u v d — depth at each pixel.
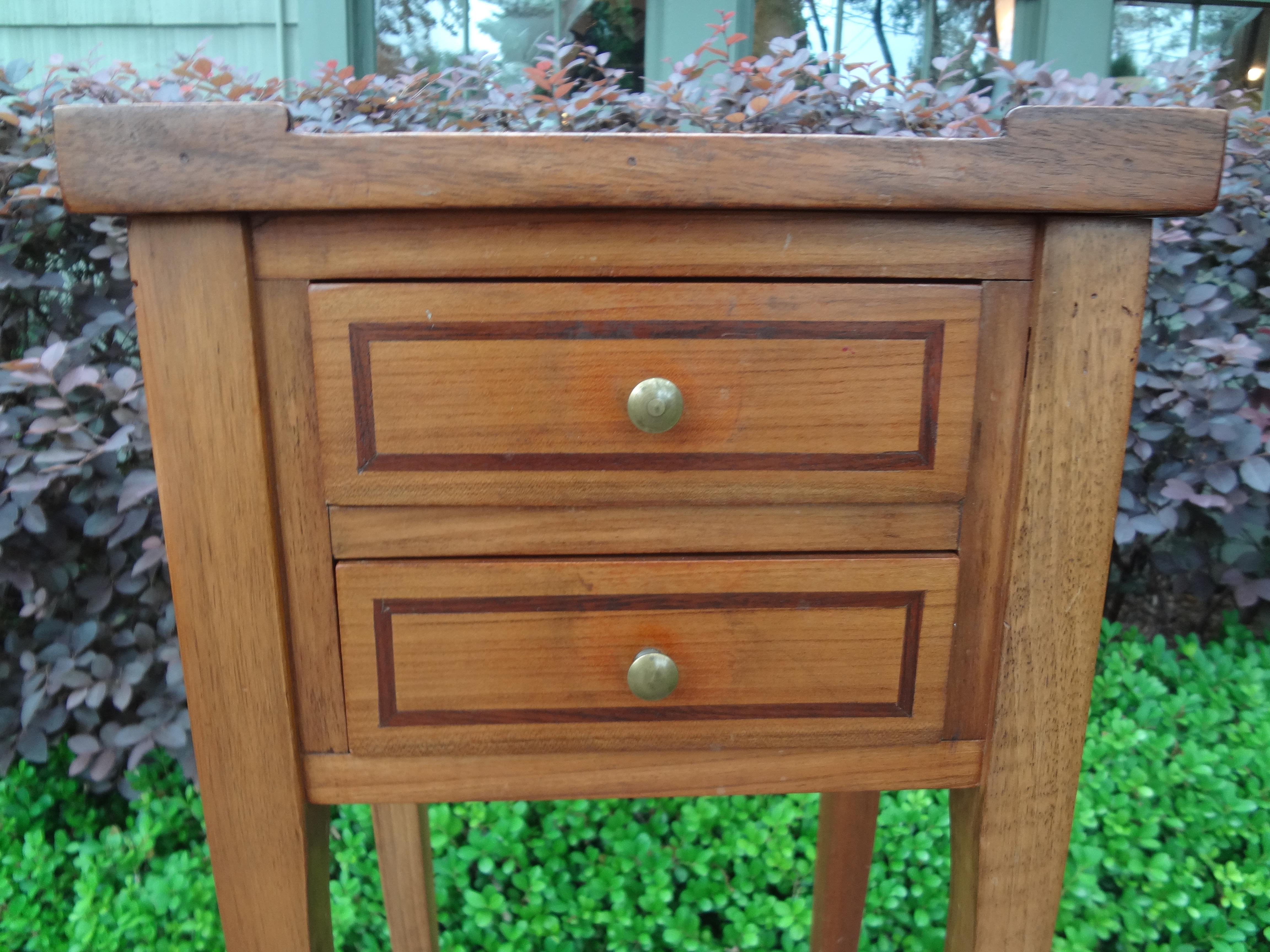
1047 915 0.59
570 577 0.53
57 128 0.45
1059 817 0.57
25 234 1.31
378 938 1.20
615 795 0.57
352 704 0.54
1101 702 1.43
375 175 0.46
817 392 0.51
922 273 0.50
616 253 0.49
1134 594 1.76
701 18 1.65
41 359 1.17
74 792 1.40
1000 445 0.53
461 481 0.51
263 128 0.45
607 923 1.21
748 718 0.56
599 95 1.24
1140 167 0.48
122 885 1.25
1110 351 0.51
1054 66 1.70
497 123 1.28
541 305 0.50
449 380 0.50
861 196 0.47
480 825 1.29
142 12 1.65
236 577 0.52
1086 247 0.50
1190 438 1.47
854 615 0.55
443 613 0.53
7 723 1.35
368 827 1.31
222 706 0.53
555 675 0.54
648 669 0.52
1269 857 1.17
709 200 0.47
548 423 0.51
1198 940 1.14
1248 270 1.49
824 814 0.99
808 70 1.23
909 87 1.25
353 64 1.67
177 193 0.46
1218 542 1.58
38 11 1.65
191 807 1.31
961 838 0.61
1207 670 1.43
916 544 0.54
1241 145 1.45
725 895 1.21
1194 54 1.56
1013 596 0.54
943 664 0.55
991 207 0.48
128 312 1.34
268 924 0.56
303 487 0.52
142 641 1.35
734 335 0.50
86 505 1.36
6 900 1.17
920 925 1.16
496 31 1.73
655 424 0.49
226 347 0.49
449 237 0.49
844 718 0.56
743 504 0.53
